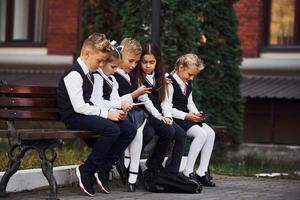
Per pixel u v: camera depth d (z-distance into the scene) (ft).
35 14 80.48
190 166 35.68
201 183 36.52
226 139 53.88
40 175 32.73
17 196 30.53
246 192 34.47
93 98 31.99
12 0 82.12
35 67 79.36
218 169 46.39
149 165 34.14
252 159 55.62
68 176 34.35
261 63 70.49
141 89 32.99
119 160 33.94
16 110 30.07
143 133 33.47
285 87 67.41
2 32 82.12
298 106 66.80
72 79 30.86
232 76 53.57
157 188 33.12
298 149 65.82
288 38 71.56
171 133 33.60
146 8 46.29
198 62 36.09
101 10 49.73
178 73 36.35
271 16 72.18
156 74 34.73
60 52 78.07
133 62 33.50
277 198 32.27
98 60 31.35
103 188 32.09
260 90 66.59
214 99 52.80
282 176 43.65
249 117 68.08
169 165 34.09
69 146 50.37
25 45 80.28
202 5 51.37
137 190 33.68
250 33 71.20
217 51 52.80
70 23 77.56
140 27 46.47
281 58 70.54
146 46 34.30
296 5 71.61
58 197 30.30
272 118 67.41
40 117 30.89
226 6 53.11
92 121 30.81
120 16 49.21
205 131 35.99
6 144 53.06
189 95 36.65
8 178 29.94
